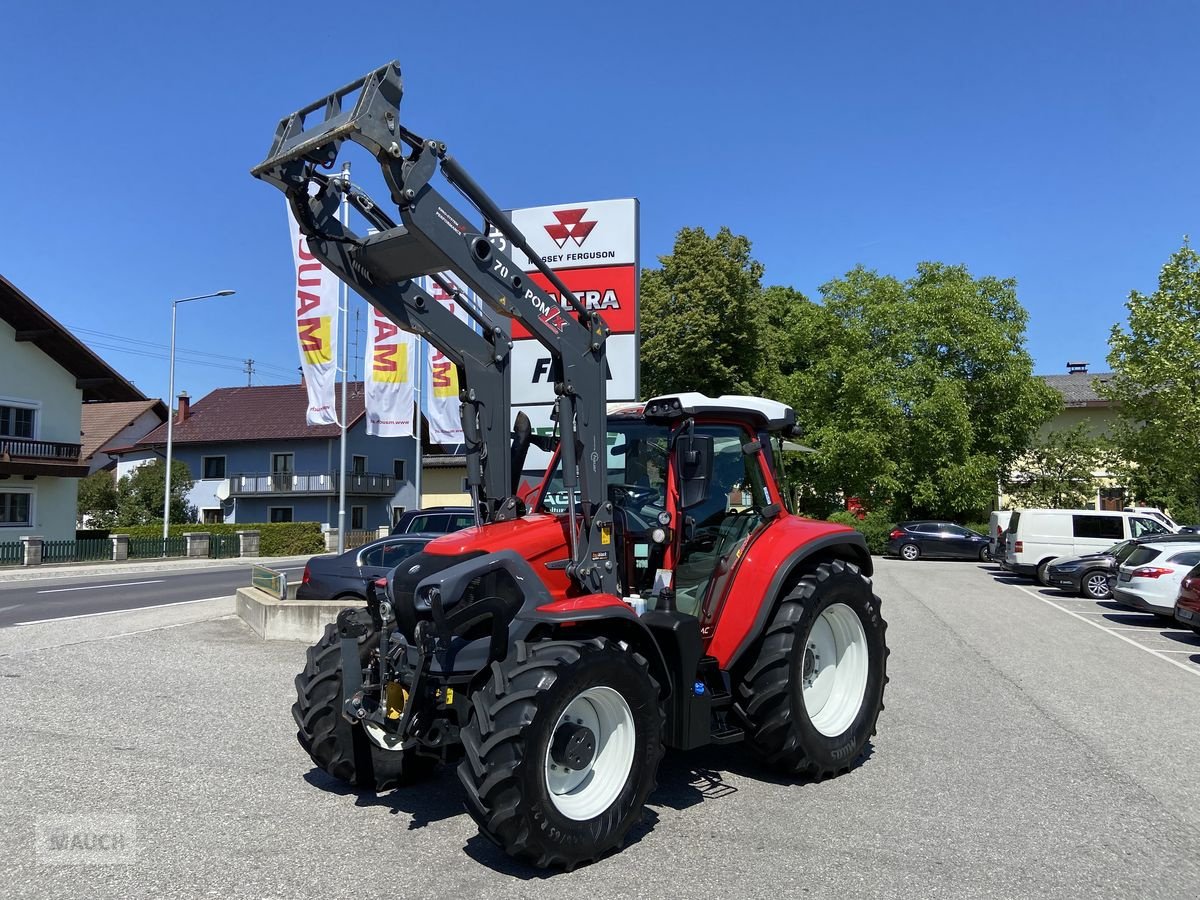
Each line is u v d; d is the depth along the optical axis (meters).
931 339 31.47
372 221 4.59
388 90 3.99
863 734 5.71
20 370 30.84
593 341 4.91
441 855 4.21
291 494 46.56
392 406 22.95
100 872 3.99
